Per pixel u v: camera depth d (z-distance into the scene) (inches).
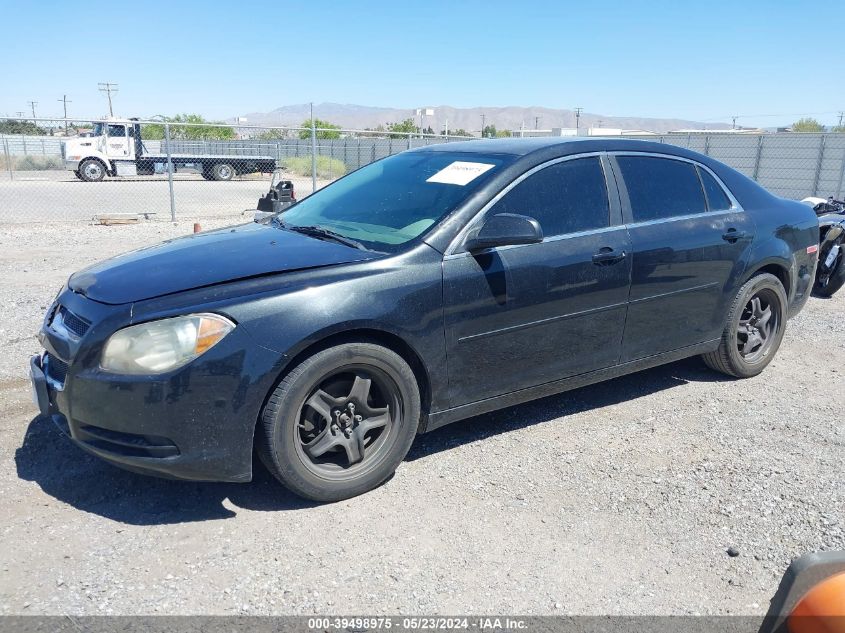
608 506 134.3
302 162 1286.9
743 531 126.9
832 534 126.2
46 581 108.2
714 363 203.0
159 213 661.3
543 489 140.3
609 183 169.0
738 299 194.1
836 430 171.6
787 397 193.5
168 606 103.6
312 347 128.3
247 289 126.2
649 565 116.6
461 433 166.1
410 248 140.3
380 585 109.6
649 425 172.2
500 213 149.3
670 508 134.0
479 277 143.9
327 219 166.9
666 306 176.7
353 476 134.6
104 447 123.2
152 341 119.0
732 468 150.2
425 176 166.9
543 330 155.5
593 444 161.2
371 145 1269.7
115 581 108.9
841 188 916.6
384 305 132.3
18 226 540.4
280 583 109.6
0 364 204.1
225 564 114.0
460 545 120.7
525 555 118.3
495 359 150.2
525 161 157.8
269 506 132.1
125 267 141.0
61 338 127.9
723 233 186.1
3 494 133.1
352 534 123.4
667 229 174.6
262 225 177.0
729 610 106.3
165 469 121.0
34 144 1357.0
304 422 129.7
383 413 138.4
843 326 273.3
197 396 119.1
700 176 189.8
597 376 170.1
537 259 151.8
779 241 200.5
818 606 64.6
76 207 720.3
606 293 163.2
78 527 123.3
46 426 162.6
